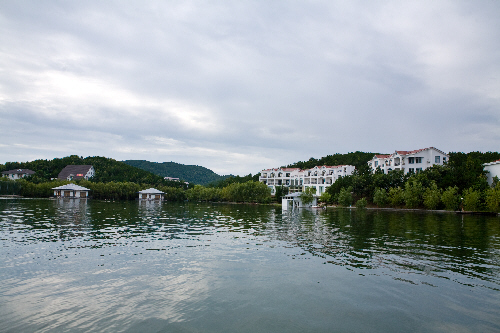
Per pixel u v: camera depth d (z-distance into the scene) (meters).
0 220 31.64
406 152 94.88
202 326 9.27
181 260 16.84
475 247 21.81
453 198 65.38
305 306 10.91
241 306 10.81
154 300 11.13
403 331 9.16
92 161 144.25
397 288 12.84
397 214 55.91
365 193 87.31
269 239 24.45
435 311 10.61
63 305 10.48
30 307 10.24
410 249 20.83
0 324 9.00
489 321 9.89
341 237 25.94
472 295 12.12
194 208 67.75
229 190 105.88
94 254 17.62
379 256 18.55
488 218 48.41
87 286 12.36
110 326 9.08
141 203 85.62
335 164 151.25
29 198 83.56
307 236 26.41
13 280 12.79
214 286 12.79
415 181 73.88
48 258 16.42
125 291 11.93
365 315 10.22
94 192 104.75
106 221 34.47
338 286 13.01
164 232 27.30
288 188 111.62
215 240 23.55
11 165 133.50
